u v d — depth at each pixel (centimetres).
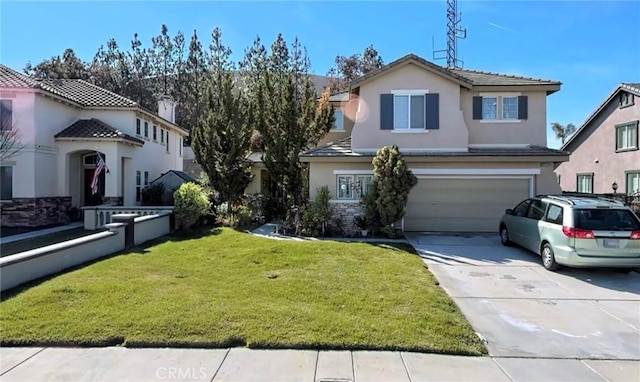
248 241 1234
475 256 1080
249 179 1814
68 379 418
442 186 1499
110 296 663
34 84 1772
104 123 2108
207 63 4747
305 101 1833
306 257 1003
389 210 1347
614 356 499
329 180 1507
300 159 1501
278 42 4731
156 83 4788
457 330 554
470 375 439
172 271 865
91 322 550
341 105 2012
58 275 812
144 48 4862
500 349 514
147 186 2339
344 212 1484
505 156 1448
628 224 863
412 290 734
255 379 421
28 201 1747
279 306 627
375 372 439
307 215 1420
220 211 1706
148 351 484
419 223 1502
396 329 546
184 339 505
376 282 784
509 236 1192
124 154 2052
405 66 1552
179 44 4859
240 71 4731
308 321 565
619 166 2522
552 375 445
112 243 1077
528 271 928
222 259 996
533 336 561
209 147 1750
